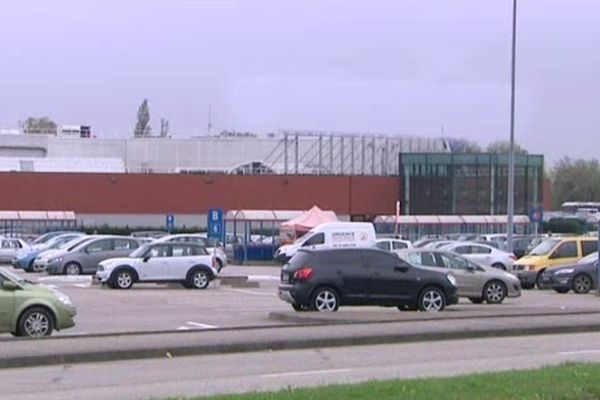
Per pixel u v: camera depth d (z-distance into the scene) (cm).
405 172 14662
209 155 17462
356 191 14775
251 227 13088
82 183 14312
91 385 2419
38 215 12750
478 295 5209
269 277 7762
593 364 2481
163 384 2406
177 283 6612
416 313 4209
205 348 3097
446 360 2914
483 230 13188
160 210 14538
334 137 15962
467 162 14650
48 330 3384
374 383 2105
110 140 17512
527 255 6994
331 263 4372
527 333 3709
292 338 3269
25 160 15550
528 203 14562
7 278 3388
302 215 11244
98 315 4547
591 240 6862
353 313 4156
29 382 2484
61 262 7462
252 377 2531
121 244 7569
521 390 1941
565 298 5828
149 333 3400
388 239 8712
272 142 17262
